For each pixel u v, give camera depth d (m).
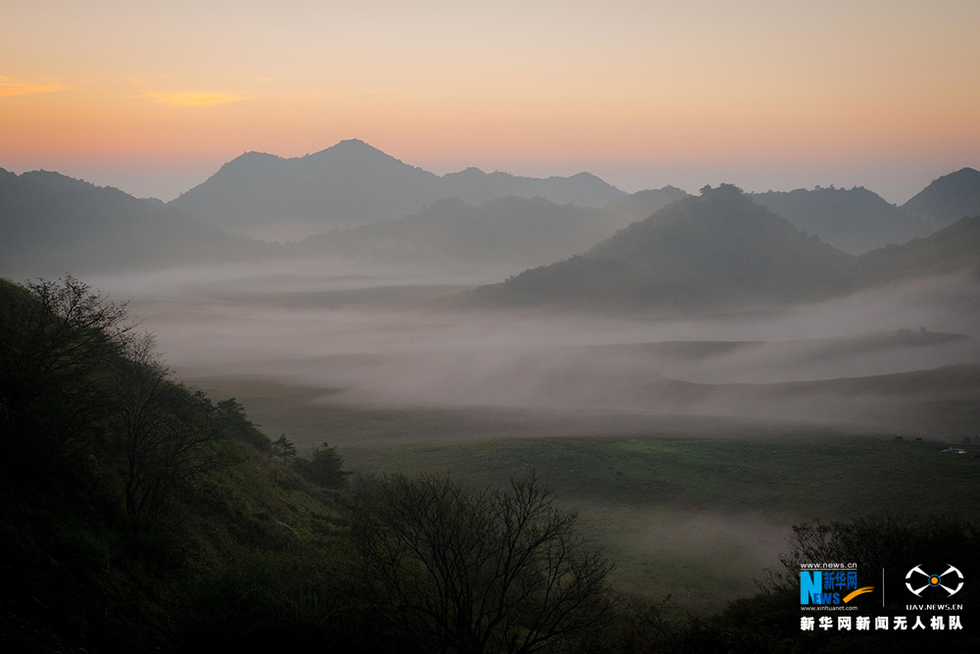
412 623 14.12
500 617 13.76
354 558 16.56
